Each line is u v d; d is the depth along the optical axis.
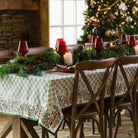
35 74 2.48
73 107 2.46
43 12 5.19
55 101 2.32
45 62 2.79
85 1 5.58
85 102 2.57
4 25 5.12
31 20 5.28
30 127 2.65
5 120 3.79
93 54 3.03
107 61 2.49
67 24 6.02
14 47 5.25
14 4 4.93
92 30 5.52
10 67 2.55
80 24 6.21
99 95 2.67
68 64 2.91
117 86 2.80
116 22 5.58
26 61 2.72
